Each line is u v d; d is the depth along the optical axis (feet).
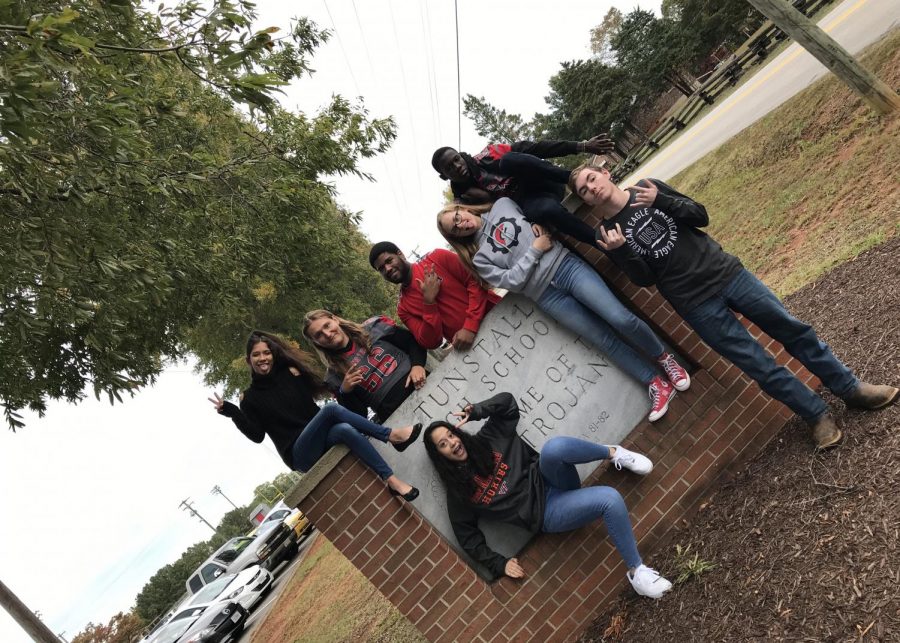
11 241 13.82
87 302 15.20
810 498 10.73
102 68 12.12
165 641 39.27
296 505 13.39
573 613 13.35
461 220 13.17
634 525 13.82
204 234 24.57
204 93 27.20
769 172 33.37
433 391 14.38
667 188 12.34
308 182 26.73
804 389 11.84
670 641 10.46
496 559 13.24
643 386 14.43
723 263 11.73
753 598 9.80
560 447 12.50
